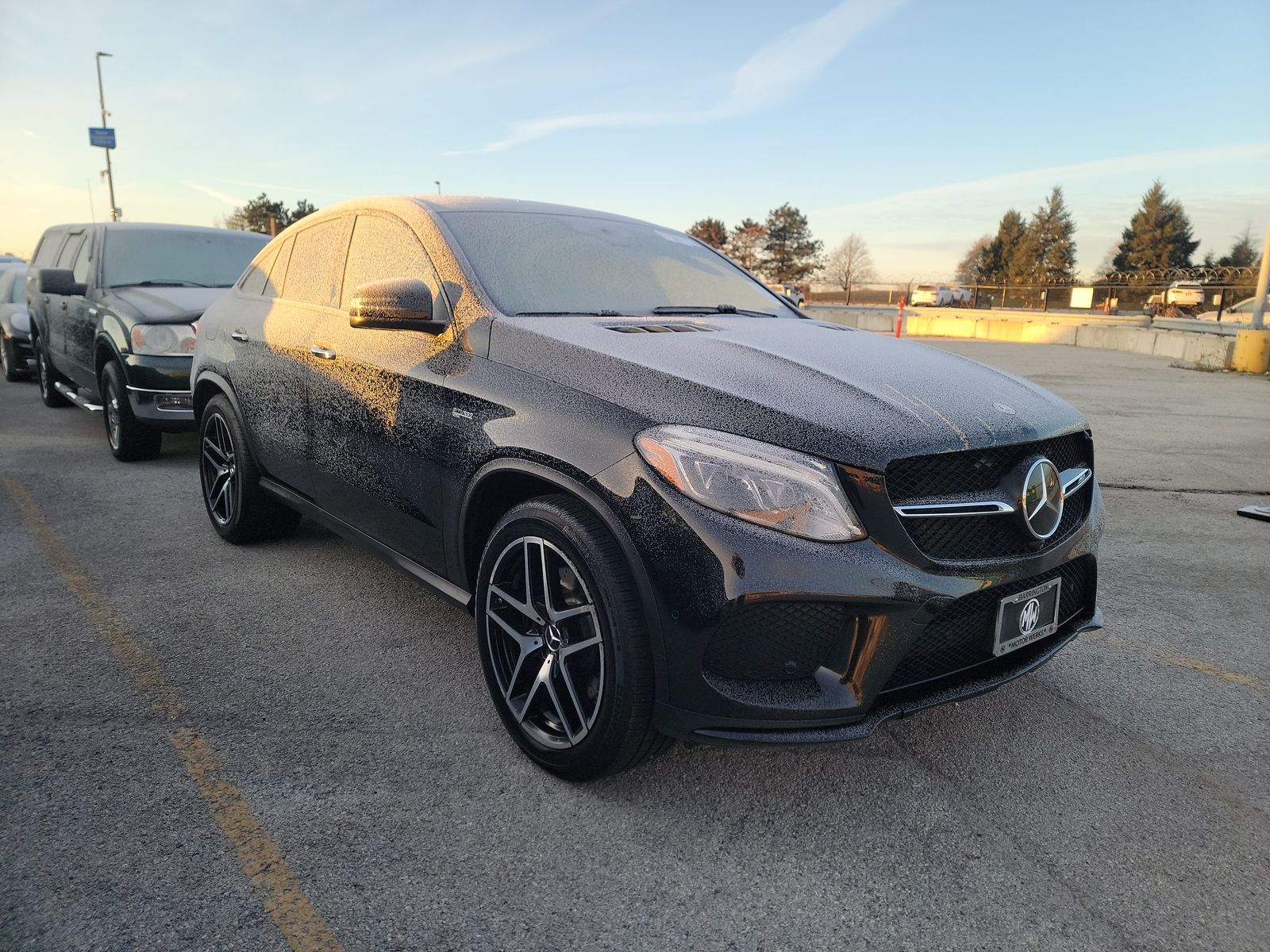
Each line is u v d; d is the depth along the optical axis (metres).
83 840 2.06
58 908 1.84
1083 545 2.46
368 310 2.70
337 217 3.71
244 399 3.92
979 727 2.76
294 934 1.79
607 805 2.29
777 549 1.98
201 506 4.99
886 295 42.66
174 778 2.34
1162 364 16.27
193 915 1.84
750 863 2.08
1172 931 1.89
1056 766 2.54
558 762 2.35
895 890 2.00
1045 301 38.38
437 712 2.75
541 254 3.15
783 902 1.95
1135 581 4.19
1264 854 2.17
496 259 3.01
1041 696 2.98
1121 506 5.62
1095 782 2.46
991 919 1.92
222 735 2.57
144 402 5.55
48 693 2.79
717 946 1.81
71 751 2.45
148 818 2.16
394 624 3.41
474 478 2.54
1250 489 6.12
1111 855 2.15
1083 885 2.03
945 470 2.13
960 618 2.15
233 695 2.82
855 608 2.02
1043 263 82.94
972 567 2.12
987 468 2.20
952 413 2.23
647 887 1.99
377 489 3.05
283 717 2.69
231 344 4.07
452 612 3.55
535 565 2.39
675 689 2.07
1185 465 6.88
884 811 2.30
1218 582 4.20
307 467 3.51
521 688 2.50
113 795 2.25
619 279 3.23
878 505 2.02
